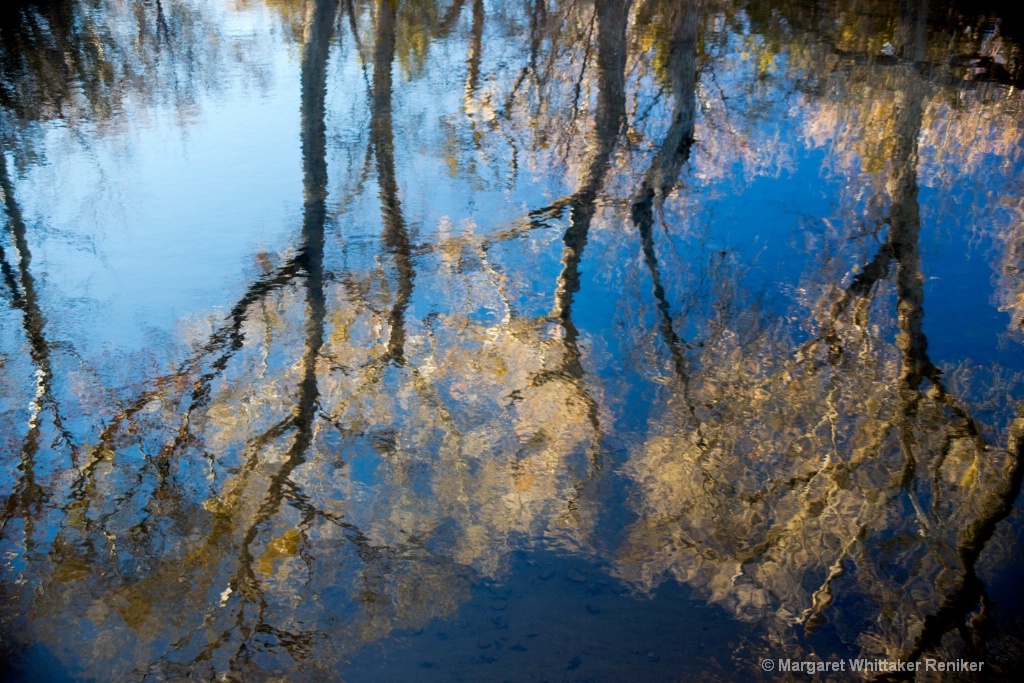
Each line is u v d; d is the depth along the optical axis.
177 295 8.28
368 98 13.91
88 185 10.70
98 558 5.27
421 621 4.75
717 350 7.41
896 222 9.59
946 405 6.61
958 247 9.02
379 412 6.67
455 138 12.27
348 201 10.23
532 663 4.43
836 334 7.59
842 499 5.66
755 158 11.43
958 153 11.35
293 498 5.74
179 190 10.49
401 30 17.52
